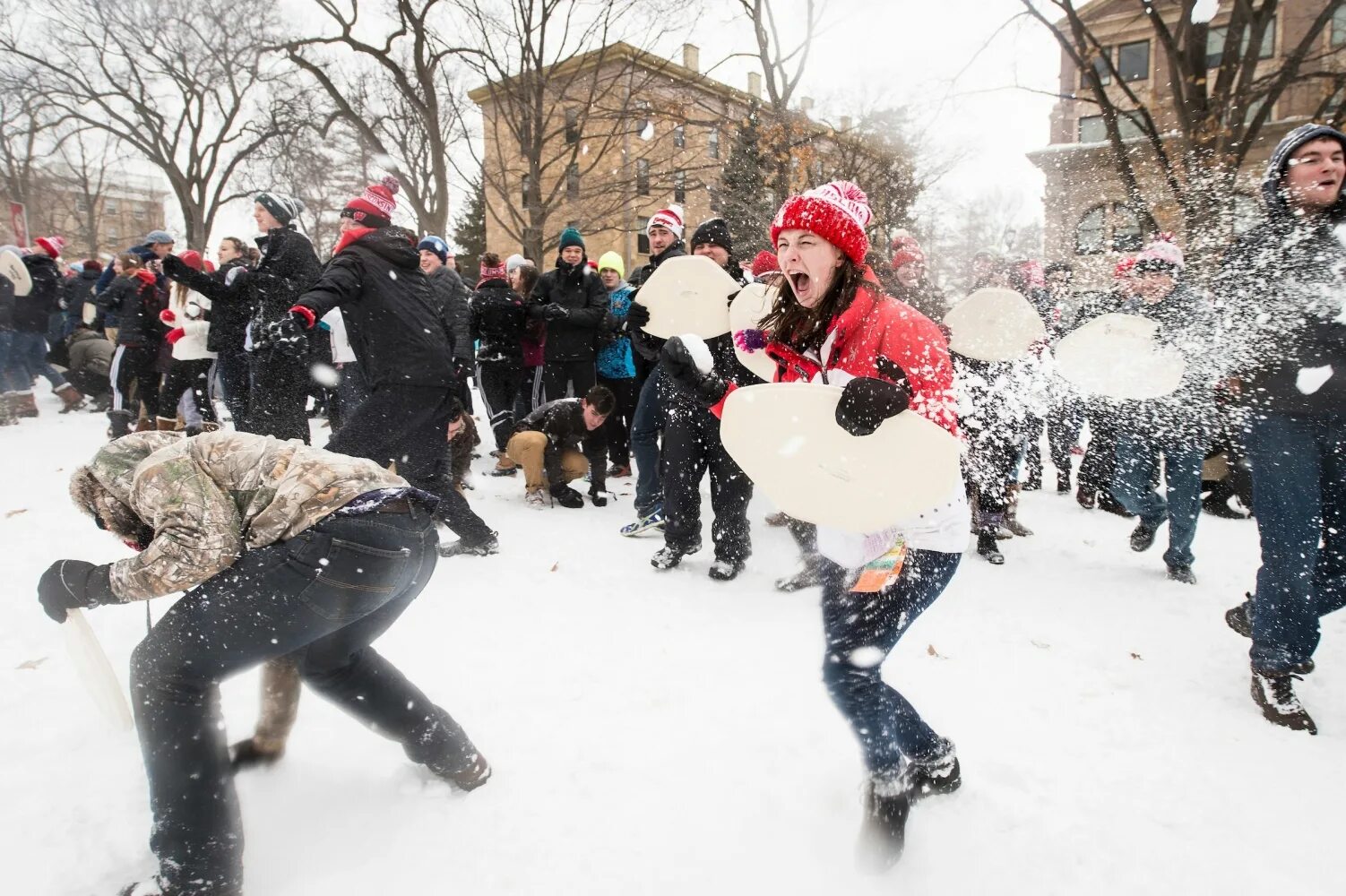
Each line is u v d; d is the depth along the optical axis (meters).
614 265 7.86
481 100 20.02
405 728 2.34
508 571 4.46
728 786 2.51
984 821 2.38
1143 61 14.78
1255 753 2.76
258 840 2.23
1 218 29.19
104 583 1.96
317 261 5.96
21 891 2.03
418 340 4.29
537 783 2.50
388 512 2.11
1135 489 4.89
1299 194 2.88
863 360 2.10
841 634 2.13
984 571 4.75
